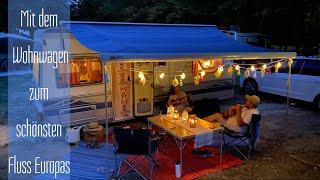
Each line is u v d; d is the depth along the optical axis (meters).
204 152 6.37
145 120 8.73
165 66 8.77
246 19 18.91
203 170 5.71
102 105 7.77
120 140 5.22
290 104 10.82
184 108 7.62
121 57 5.12
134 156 6.26
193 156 6.34
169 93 8.96
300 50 17.00
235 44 7.69
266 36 17.00
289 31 17.98
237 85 14.41
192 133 5.62
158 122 6.36
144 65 8.28
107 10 20.98
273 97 11.98
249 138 6.18
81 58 7.29
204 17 18.61
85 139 7.00
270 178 5.43
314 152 6.59
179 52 5.72
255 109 6.37
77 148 6.70
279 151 6.66
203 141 5.64
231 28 18.73
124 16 19.72
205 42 7.49
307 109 10.16
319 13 15.49
